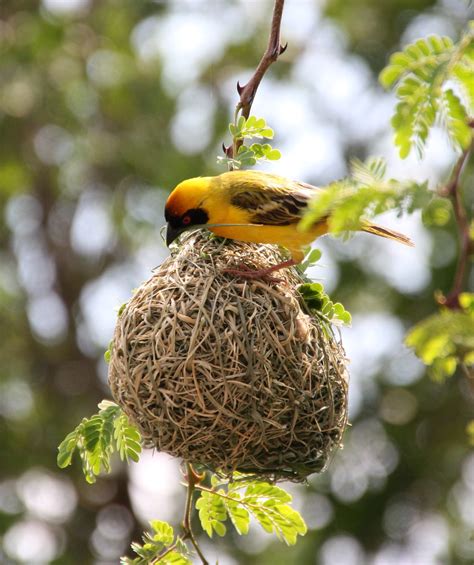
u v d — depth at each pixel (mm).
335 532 14156
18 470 17422
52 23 17234
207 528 6734
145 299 6465
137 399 6273
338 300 14469
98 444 6570
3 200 18203
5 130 17719
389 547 14250
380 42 16047
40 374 19125
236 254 6773
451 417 14438
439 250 13938
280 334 6312
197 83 17203
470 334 4051
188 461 6348
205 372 6121
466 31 4336
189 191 6953
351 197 4207
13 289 17984
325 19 16391
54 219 19250
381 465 14352
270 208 6855
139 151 17125
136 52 17453
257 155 6910
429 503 14461
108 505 18703
